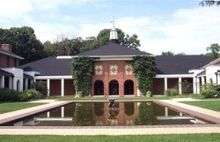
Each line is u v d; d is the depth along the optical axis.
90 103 44.88
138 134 16.42
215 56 80.00
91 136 15.80
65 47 106.19
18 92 48.97
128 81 66.69
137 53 64.62
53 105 37.88
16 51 87.62
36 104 39.59
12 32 88.75
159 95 65.56
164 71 68.12
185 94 64.50
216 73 57.03
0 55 56.78
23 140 14.86
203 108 31.61
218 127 18.56
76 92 63.75
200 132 16.91
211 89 51.56
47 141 14.59
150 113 29.33
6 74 52.44
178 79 68.62
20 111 29.73
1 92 46.75
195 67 69.62
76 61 64.06
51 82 69.44
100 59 64.50
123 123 21.86
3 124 21.27
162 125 19.59
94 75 64.75
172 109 33.19
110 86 67.12
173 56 73.44
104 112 31.08
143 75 64.00
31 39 90.56
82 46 107.88
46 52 98.38
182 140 14.56
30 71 66.06
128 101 48.34
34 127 19.09
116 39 80.31
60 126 19.61
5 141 14.64
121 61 65.06
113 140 14.70
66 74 67.50
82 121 23.41
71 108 36.09
